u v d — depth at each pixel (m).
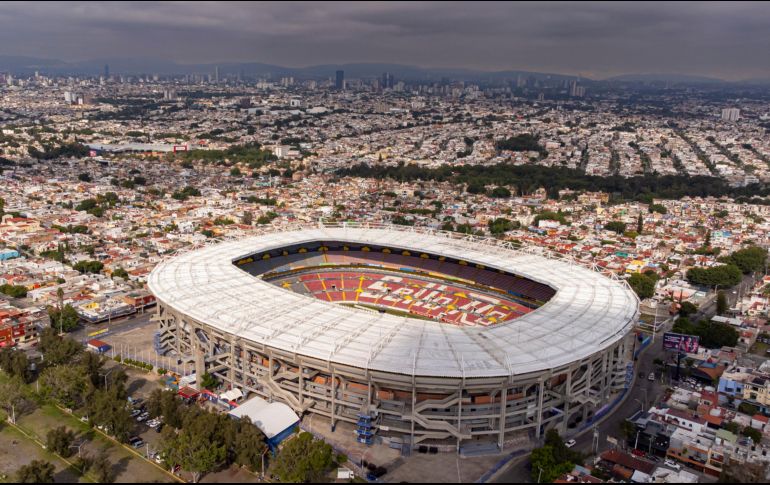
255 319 190.75
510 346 175.12
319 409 179.88
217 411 183.25
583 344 178.50
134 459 161.62
